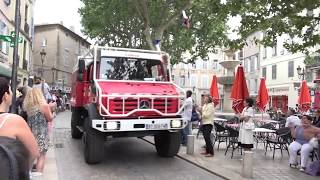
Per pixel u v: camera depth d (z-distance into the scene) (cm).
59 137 1541
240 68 1327
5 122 307
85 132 1025
